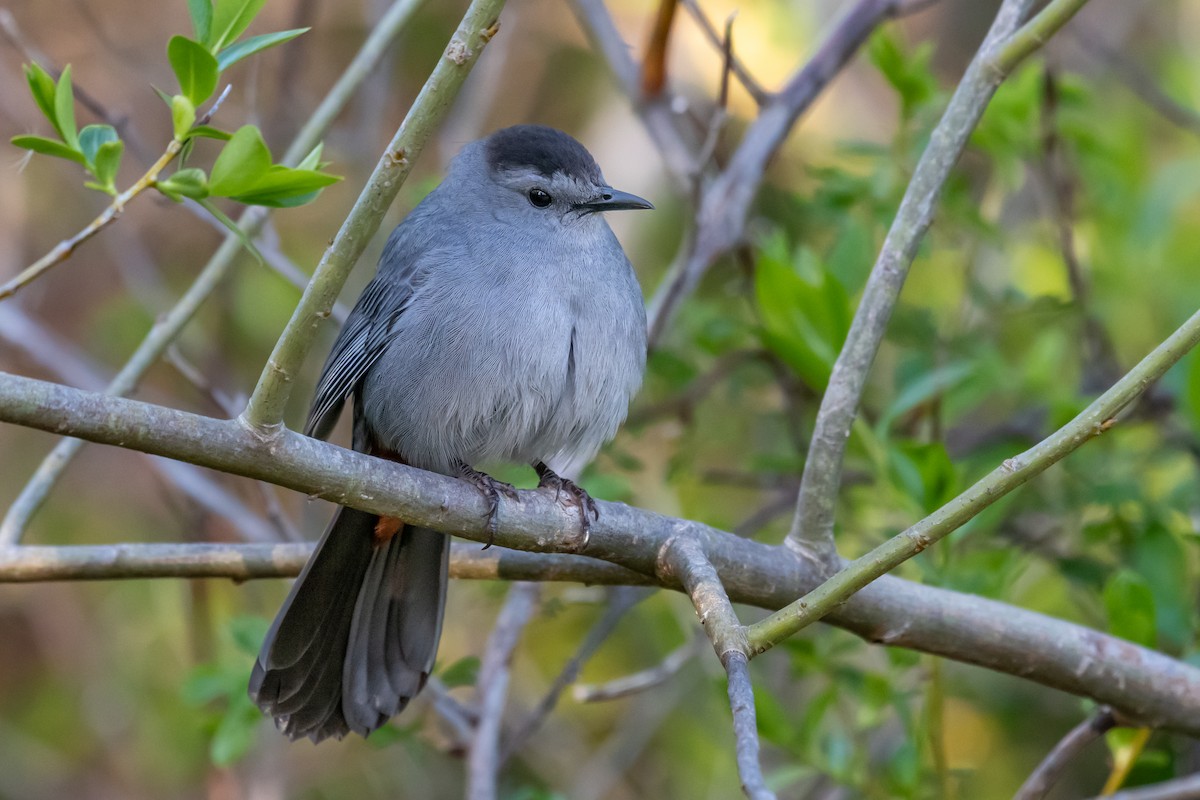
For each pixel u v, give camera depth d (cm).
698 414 1235
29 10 1533
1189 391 901
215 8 588
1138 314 1129
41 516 1445
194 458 592
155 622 1368
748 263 1093
